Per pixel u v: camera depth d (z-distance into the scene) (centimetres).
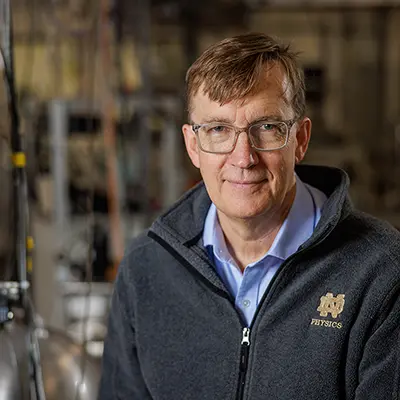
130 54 448
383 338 153
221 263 172
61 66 412
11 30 189
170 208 178
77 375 206
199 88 154
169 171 484
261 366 160
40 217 387
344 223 164
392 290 153
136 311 179
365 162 811
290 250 166
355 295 156
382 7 805
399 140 823
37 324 221
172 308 174
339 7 808
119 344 189
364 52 867
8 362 181
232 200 156
